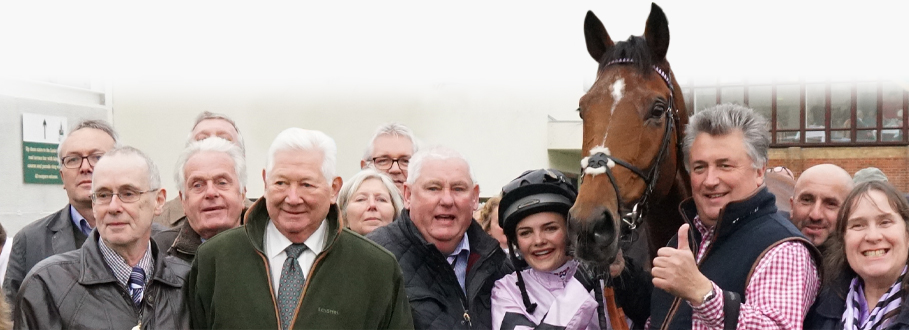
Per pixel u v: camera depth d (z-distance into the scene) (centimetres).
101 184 287
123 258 292
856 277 273
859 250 264
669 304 285
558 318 293
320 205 276
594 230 293
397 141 496
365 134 1229
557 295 306
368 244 287
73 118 1005
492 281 320
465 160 324
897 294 257
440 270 311
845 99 1453
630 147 310
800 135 1466
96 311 281
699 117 280
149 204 295
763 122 277
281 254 281
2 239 441
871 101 1442
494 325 305
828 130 1455
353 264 279
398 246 318
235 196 359
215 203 353
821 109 1455
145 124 1183
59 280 284
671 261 248
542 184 305
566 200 304
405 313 285
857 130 1448
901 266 260
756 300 253
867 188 267
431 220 315
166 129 1183
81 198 395
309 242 280
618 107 315
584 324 296
